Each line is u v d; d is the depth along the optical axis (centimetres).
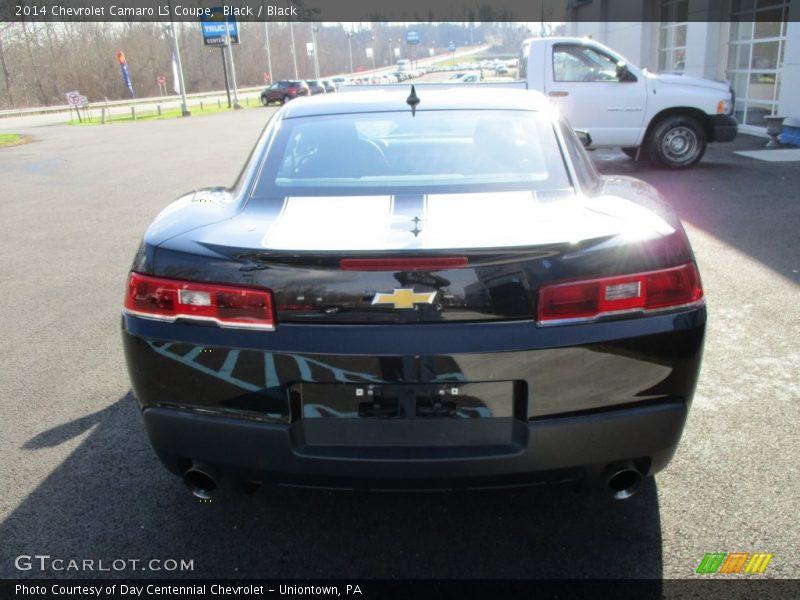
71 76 7181
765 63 1400
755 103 1451
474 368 194
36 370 401
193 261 207
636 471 213
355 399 201
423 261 191
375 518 250
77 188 1144
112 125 3066
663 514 246
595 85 988
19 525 252
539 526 243
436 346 193
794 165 1009
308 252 194
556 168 260
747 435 298
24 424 333
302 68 11031
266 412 205
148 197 1028
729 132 1004
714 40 1565
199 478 227
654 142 1012
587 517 246
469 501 258
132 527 249
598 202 236
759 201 767
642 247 203
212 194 283
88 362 412
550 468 204
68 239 754
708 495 256
